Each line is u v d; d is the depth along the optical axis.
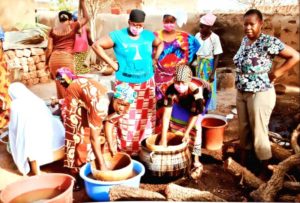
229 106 6.47
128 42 4.14
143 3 9.07
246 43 3.84
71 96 3.75
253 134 3.92
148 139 3.96
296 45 6.86
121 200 3.27
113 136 4.26
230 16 7.61
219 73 7.55
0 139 5.00
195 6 8.53
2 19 8.68
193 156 4.18
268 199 3.33
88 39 7.38
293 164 3.51
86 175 3.61
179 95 3.96
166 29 4.67
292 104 6.14
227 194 3.68
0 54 5.20
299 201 3.31
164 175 3.75
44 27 8.90
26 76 7.68
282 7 7.11
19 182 3.26
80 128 3.84
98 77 6.61
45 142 4.05
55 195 3.29
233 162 3.80
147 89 4.31
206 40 5.59
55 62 5.66
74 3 10.24
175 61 4.72
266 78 3.73
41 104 4.20
